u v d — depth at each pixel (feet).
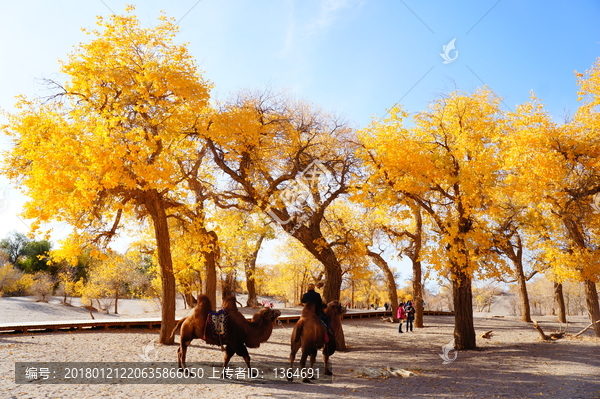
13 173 42.29
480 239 48.01
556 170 49.26
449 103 54.29
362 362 44.21
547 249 62.90
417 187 50.06
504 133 55.26
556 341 64.64
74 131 39.63
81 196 38.47
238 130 47.57
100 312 175.42
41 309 167.02
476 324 99.19
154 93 43.93
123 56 44.06
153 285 100.78
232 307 33.65
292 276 136.05
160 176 39.27
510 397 26.53
